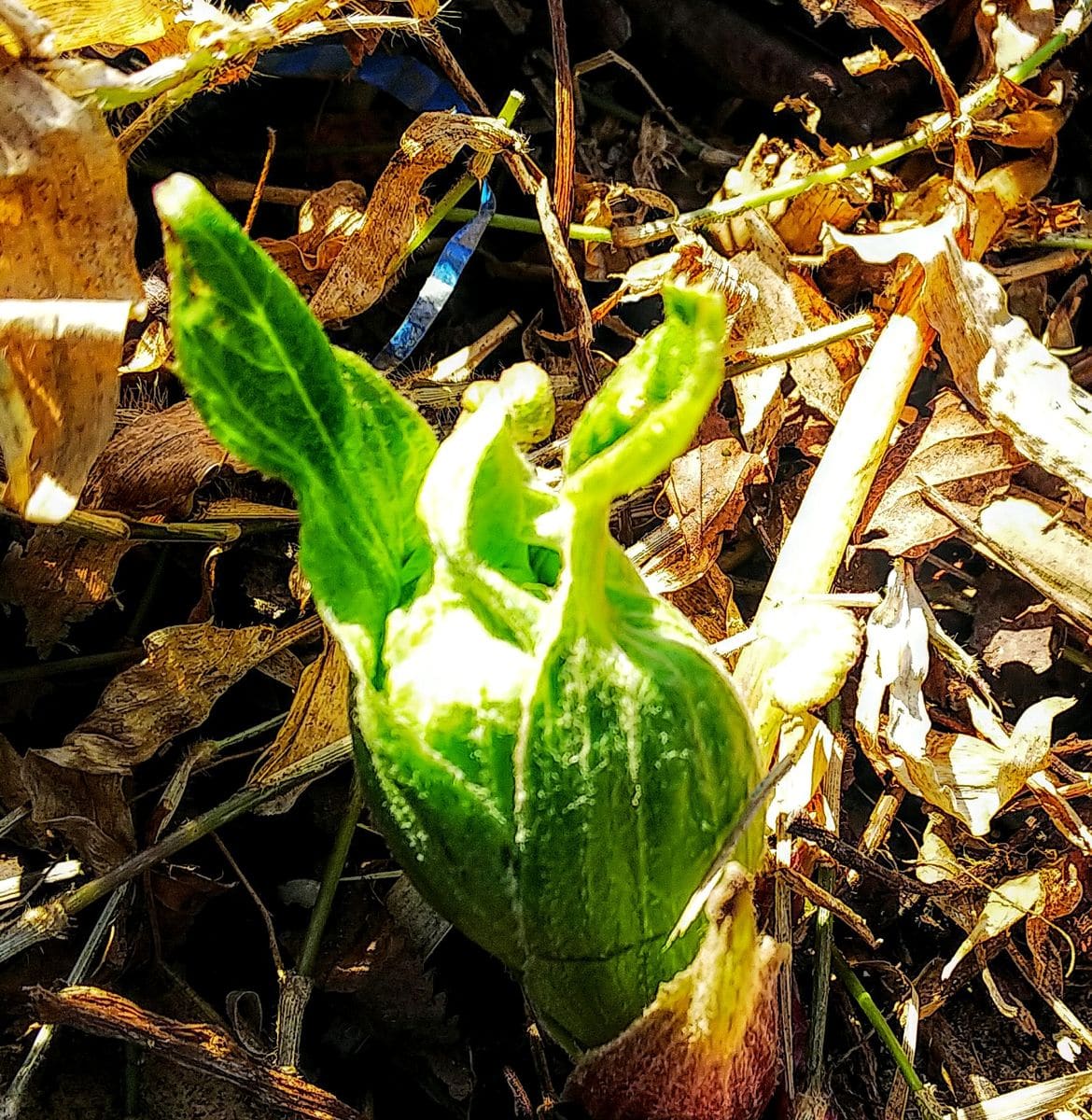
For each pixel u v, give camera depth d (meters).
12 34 0.11
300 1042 0.15
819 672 0.14
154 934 0.15
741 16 0.21
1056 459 0.16
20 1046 0.15
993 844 0.17
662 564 0.17
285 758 0.15
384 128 0.20
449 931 0.16
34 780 0.15
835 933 0.17
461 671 0.09
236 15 0.15
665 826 0.10
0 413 0.11
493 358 0.20
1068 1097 0.15
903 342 0.17
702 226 0.19
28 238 0.12
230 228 0.08
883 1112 0.16
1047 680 0.19
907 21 0.17
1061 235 0.20
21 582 0.16
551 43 0.21
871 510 0.18
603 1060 0.11
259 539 0.18
